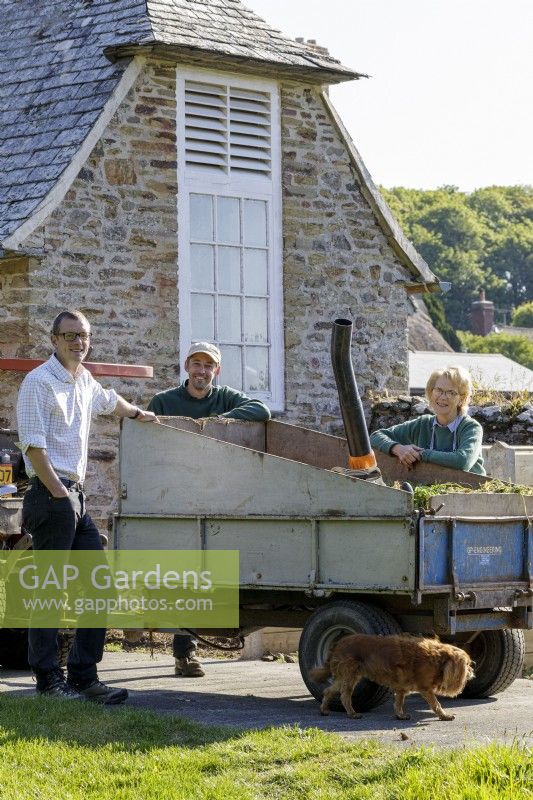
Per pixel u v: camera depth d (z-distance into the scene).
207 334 16.52
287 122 17.30
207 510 9.27
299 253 17.33
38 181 15.31
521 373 39.59
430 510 8.41
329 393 17.56
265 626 9.50
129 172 15.85
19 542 10.62
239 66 16.61
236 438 10.80
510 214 126.06
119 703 8.81
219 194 16.69
